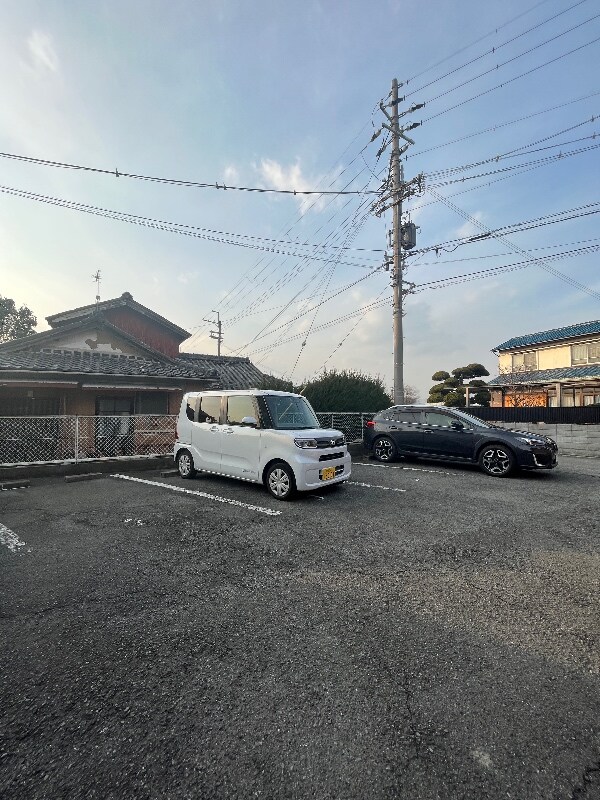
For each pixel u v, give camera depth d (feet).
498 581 9.73
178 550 11.56
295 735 5.04
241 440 18.89
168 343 61.52
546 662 6.61
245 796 4.25
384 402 43.45
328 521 14.43
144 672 6.23
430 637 7.30
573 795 4.26
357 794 4.28
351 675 6.20
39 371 29.91
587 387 63.46
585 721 5.30
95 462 24.02
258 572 10.11
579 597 8.95
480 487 20.36
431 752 4.80
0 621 7.73
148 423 31.07
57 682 5.99
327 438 17.94
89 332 42.32
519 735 5.07
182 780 4.42
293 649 6.87
